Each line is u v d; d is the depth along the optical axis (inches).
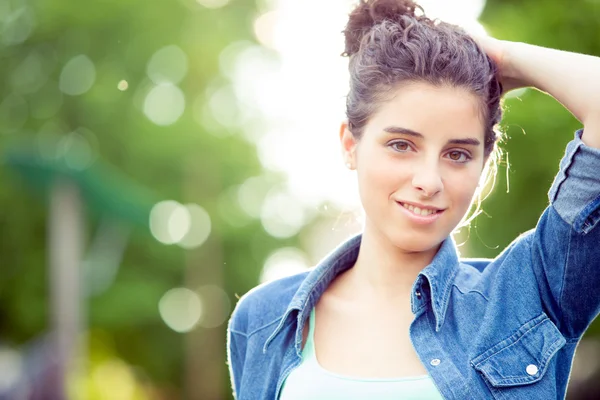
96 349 771.4
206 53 690.2
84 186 498.9
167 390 791.7
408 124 96.1
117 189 493.7
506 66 104.3
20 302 713.6
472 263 112.4
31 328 714.2
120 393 805.9
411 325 100.0
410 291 103.7
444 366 96.7
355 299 106.3
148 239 695.7
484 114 98.5
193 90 703.1
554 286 99.2
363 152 100.1
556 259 98.5
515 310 99.3
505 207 414.3
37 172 492.7
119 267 696.4
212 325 748.0
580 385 497.0
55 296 506.0
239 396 115.3
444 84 96.3
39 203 714.2
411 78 96.7
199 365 746.2
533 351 97.3
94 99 688.4
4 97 727.1
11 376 636.7
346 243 110.3
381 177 97.8
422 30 99.0
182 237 707.4
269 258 746.2
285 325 109.7
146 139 675.4
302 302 106.3
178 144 673.0
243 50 711.7
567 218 96.6
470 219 108.7
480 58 99.0
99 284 597.0
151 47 697.0
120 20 697.0
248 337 115.5
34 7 710.5
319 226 737.0
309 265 748.0
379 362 100.0
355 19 107.4
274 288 117.6
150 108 702.5
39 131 712.4
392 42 99.0
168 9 695.1
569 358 101.9
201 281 732.7
